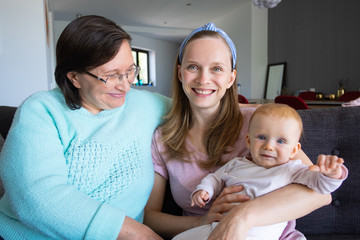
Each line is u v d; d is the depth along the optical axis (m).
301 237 0.97
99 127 1.00
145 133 1.13
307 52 6.80
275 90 7.69
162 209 1.31
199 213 1.19
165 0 7.26
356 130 1.20
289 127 0.97
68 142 0.94
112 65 0.86
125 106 1.12
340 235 1.21
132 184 1.02
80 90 0.96
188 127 1.23
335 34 6.12
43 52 2.97
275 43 7.72
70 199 0.79
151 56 11.41
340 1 5.96
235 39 8.35
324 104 3.93
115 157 1.00
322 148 1.22
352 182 1.20
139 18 8.94
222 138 1.15
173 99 1.23
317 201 0.88
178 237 1.00
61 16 8.46
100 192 0.96
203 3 7.58
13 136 0.83
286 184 0.94
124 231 0.83
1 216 0.90
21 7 2.88
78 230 0.77
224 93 1.12
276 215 0.84
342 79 6.04
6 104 2.93
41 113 0.88
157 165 1.24
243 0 7.46
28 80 2.96
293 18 7.11
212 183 1.06
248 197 0.96
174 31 10.45
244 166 1.06
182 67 1.10
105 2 7.30
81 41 0.83
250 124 1.06
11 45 2.89
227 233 0.80
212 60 1.04
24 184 0.77
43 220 0.77
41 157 0.81
